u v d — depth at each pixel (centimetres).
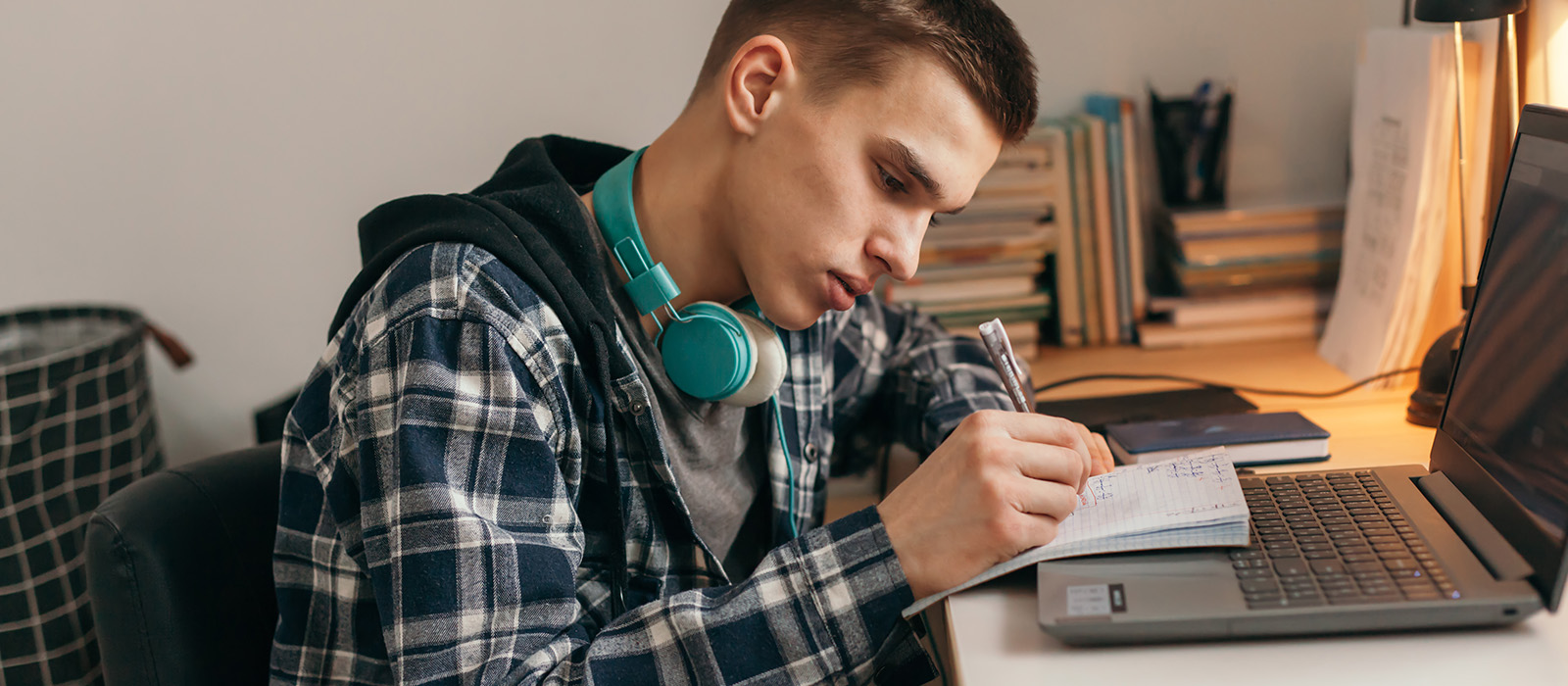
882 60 70
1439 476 73
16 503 134
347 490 71
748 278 78
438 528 64
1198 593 60
